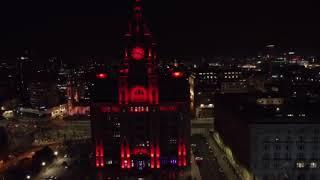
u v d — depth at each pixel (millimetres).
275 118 181250
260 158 180750
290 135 179750
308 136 179375
